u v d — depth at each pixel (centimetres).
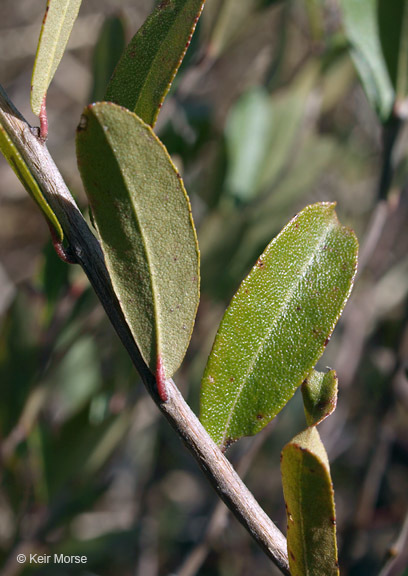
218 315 30
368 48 20
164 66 11
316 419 11
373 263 41
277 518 36
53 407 31
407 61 20
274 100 32
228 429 11
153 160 10
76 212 11
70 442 26
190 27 11
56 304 24
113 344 29
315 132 39
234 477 11
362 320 35
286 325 11
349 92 47
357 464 37
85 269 11
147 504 33
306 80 32
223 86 47
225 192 30
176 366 11
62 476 26
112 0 58
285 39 36
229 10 26
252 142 31
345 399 35
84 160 10
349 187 46
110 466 30
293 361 11
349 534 31
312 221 12
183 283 10
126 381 26
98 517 35
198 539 24
